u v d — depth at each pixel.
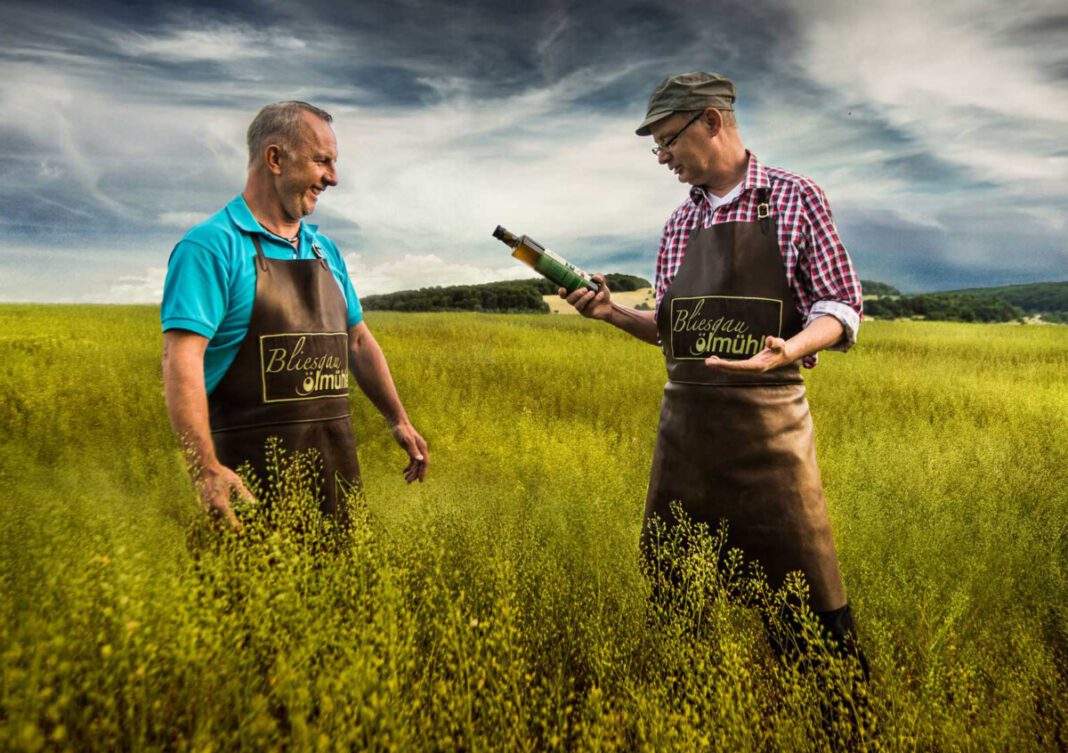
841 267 2.47
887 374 12.96
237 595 1.79
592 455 5.52
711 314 2.57
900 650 2.57
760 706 2.00
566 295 3.00
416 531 2.70
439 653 1.90
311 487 2.49
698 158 2.61
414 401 8.37
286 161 2.46
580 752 1.58
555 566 2.82
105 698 1.29
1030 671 2.41
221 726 1.42
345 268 2.98
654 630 2.32
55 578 1.51
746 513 2.51
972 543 3.88
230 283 2.36
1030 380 13.56
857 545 3.69
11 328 18.59
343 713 1.42
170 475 4.39
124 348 13.73
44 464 4.82
